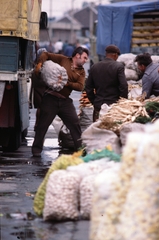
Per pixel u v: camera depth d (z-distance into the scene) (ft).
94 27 197.47
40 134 68.64
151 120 55.01
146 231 27.07
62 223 38.96
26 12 64.28
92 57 189.26
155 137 28.07
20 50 69.62
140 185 27.53
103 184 30.91
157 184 27.37
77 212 39.27
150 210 27.22
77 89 67.72
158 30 137.18
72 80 67.67
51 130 95.50
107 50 67.36
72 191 39.04
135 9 136.56
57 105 68.08
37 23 76.13
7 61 63.98
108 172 35.37
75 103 133.49
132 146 28.78
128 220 27.37
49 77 66.69
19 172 58.13
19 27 63.72
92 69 67.62
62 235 36.32
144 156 27.76
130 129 51.60
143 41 136.56
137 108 55.62
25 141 83.05
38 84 76.38
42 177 55.72
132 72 92.89
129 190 28.19
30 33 69.67
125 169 28.96
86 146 53.62
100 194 30.86
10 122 69.05
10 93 68.95
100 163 40.22
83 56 67.15
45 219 39.32
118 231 28.35
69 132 75.05
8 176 55.88
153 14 137.80
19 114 69.26
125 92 66.28
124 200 28.89
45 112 68.08
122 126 52.49
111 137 52.80
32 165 62.54
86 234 36.47
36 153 69.00
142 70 67.56
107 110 60.18
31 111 123.54
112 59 67.21
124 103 56.29
